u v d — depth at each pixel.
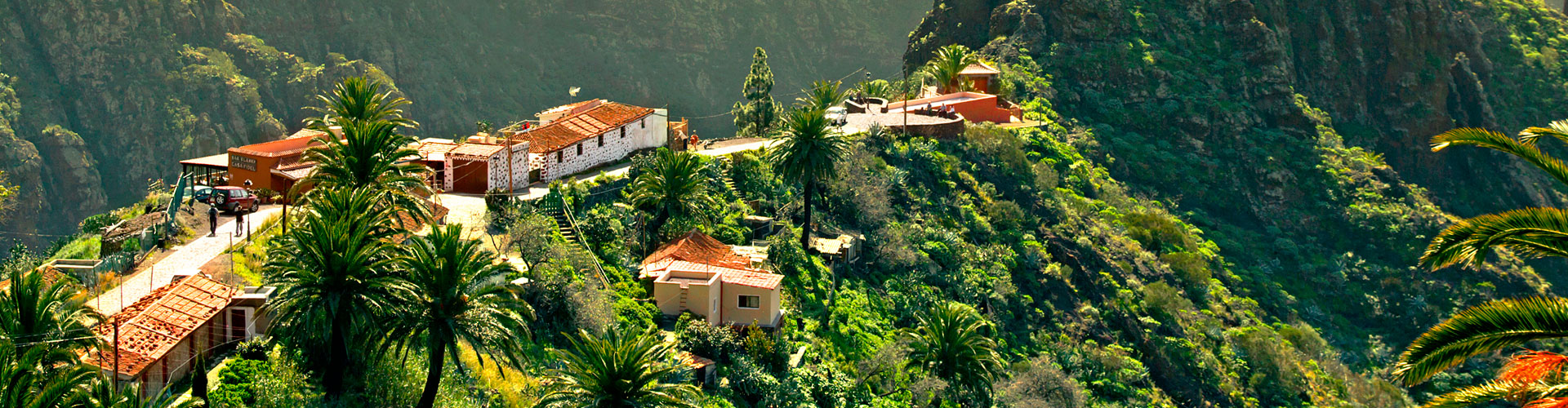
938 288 94.56
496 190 80.19
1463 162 176.75
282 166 79.38
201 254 62.81
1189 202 153.00
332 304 46.66
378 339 50.28
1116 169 151.50
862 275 91.94
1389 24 181.38
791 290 80.94
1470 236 27.84
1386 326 135.00
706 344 67.69
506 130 98.31
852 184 101.25
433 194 76.62
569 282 67.69
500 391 56.56
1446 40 185.88
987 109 142.25
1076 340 97.81
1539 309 26.48
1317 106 176.25
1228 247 141.50
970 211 110.38
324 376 50.91
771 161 90.75
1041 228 113.50
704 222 84.75
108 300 54.97
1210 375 101.25
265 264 57.09
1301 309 133.25
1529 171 176.88
